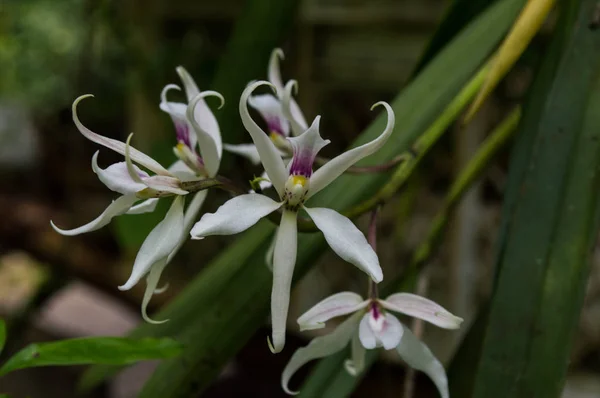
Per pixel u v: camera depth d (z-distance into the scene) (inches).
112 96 35.8
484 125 23.8
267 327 22.4
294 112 11.0
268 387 25.9
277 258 9.5
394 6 25.2
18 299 40.3
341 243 9.3
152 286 9.9
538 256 10.3
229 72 14.3
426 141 11.2
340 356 12.1
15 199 26.9
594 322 26.9
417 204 26.1
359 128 27.3
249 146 11.9
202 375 11.5
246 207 9.4
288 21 14.2
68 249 25.5
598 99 10.8
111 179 9.4
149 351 10.5
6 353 25.3
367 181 11.2
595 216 10.4
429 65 12.2
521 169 11.4
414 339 10.1
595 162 10.6
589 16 11.2
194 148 10.3
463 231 25.1
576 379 27.2
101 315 37.4
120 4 28.6
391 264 26.4
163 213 17.5
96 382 14.0
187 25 29.2
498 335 10.1
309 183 9.6
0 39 43.1
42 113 42.4
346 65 26.3
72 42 41.1
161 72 28.8
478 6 13.1
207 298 11.8
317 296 27.7
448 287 25.6
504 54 10.9
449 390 11.0
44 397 32.5
